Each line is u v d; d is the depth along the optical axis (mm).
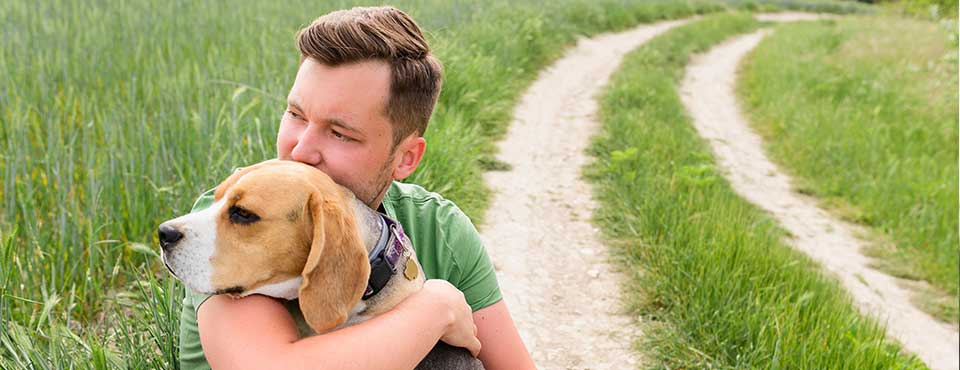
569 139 9664
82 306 3775
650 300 5020
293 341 1820
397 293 2002
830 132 11219
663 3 24734
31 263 3836
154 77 6973
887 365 4301
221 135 5191
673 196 6707
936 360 5711
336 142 2006
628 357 4484
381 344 1822
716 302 4688
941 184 9109
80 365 2781
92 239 3857
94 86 6734
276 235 1809
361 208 1986
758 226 6711
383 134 2020
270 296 1886
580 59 15805
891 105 13031
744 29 25656
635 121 9961
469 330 2098
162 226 1787
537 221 6652
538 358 4480
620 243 6125
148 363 2852
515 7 15891
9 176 4453
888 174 9555
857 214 8594
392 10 2109
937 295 6887
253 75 7031
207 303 1884
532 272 5621
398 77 1989
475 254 2479
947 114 12305
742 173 9969
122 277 4184
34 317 3330
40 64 6664
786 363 4059
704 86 15891
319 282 1797
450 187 6027
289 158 2094
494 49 12195
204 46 8914
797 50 19266
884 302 6609
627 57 16500
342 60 1950
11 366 2818
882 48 18016
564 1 19516
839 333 4457
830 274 6824
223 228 1810
